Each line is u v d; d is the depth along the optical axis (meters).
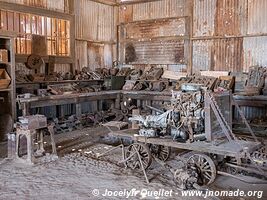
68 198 3.99
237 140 4.90
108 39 12.09
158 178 4.80
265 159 4.93
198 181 4.53
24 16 9.06
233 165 4.79
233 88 9.20
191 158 4.70
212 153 4.77
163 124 5.32
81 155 6.07
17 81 8.31
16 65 8.78
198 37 10.09
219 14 9.63
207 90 4.93
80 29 10.87
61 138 7.64
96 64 11.68
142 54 11.44
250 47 9.13
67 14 10.26
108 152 6.15
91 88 9.91
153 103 10.20
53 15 9.78
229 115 5.15
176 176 4.54
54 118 8.64
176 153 6.29
